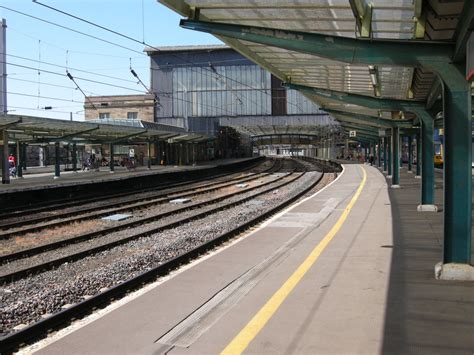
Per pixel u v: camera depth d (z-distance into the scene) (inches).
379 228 466.0
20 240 530.0
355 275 291.7
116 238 529.3
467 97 274.7
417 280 277.0
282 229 494.6
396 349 181.8
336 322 212.1
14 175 1540.4
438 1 261.0
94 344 199.8
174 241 483.5
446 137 278.7
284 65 631.8
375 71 612.1
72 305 271.1
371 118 954.1
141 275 323.6
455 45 275.0
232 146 3211.1
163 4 331.9
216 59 2684.5
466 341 188.2
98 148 2385.6
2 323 255.0
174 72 2709.2
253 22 457.1
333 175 1755.7
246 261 354.6
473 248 369.4
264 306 237.1
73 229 601.6
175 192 1099.3
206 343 195.3
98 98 2723.9
